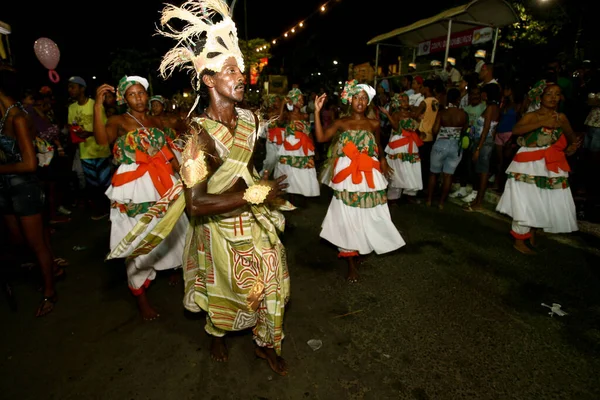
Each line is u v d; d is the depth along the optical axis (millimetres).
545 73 6035
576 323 2947
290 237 4742
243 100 2166
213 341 2586
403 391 2312
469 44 8047
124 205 2965
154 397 2289
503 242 4480
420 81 6934
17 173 2822
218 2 1920
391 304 3229
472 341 2750
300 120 5770
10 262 3756
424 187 7086
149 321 3027
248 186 2010
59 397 2281
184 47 1968
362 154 3484
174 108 5652
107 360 2592
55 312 3150
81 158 5371
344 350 2674
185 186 1875
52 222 5266
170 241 3066
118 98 2984
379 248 3514
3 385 2365
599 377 2412
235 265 2131
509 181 4164
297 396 2289
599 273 3709
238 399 2271
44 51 4215
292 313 3113
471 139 5918
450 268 3844
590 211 4996
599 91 5289
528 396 2271
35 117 4871
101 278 3734
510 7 6770
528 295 3344
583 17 9047
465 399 2252
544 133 3854
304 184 5805
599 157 5367
